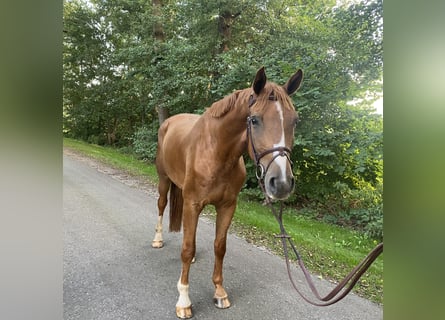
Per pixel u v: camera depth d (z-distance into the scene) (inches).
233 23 294.4
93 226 157.4
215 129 82.4
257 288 105.4
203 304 94.5
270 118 66.3
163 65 303.6
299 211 219.3
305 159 215.5
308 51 205.3
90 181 267.1
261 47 268.8
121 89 522.9
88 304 91.1
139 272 111.8
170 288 101.7
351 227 192.5
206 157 84.0
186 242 88.5
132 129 579.8
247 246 143.2
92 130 639.8
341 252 142.5
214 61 273.3
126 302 93.0
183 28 331.3
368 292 106.6
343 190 204.8
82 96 566.3
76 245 133.1
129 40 410.0
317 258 134.1
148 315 87.4
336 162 201.5
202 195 86.1
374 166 192.9
